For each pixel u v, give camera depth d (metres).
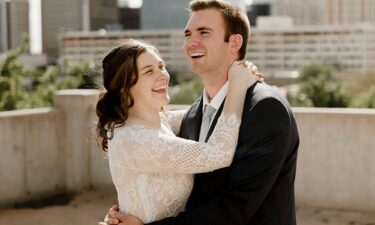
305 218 4.75
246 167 1.84
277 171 1.83
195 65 2.08
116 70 2.00
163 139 1.92
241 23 2.08
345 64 129.12
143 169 1.93
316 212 4.89
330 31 129.62
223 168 1.92
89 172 5.90
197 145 1.90
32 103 20.41
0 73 20.39
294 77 86.69
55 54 185.75
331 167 4.90
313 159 4.96
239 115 1.91
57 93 5.88
